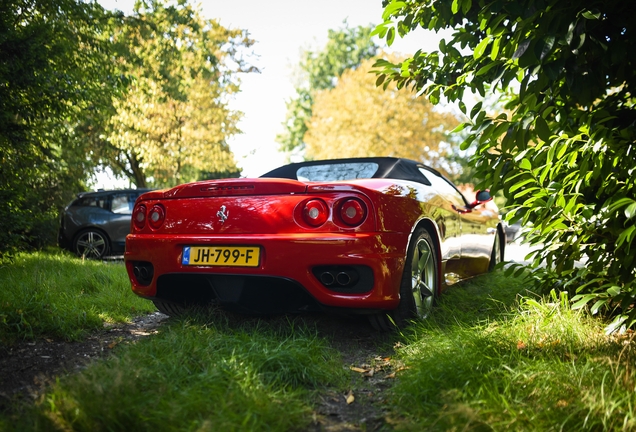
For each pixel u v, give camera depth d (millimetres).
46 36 6391
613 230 2682
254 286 3070
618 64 2420
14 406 2076
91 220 9648
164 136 18281
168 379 2230
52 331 3324
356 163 3887
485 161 3100
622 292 2668
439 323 3322
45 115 6664
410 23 3027
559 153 2688
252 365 2318
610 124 2602
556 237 3021
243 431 1771
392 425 1946
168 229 3295
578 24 2146
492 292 4246
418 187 3551
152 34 13742
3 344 3047
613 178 2760
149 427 1822
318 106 31094
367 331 3379
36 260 6504
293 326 3209
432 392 2139
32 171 7301
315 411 2125
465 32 3012
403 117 27531
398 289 3018
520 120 2541
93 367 2232
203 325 3184
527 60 2201
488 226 5461
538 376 2133
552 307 3166
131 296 4566
